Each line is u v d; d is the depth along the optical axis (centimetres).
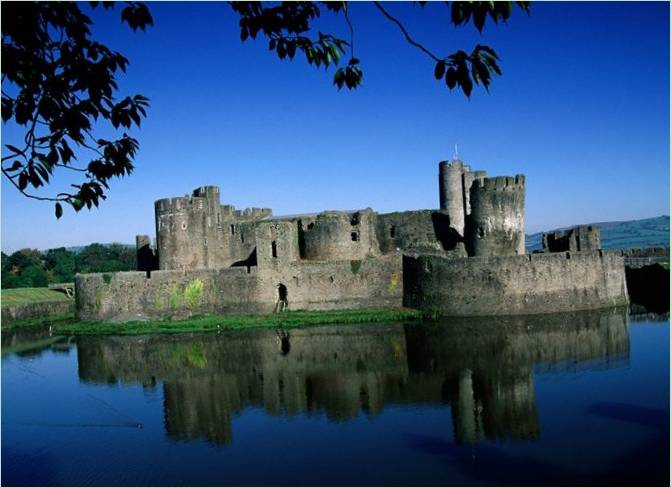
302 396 3738
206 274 7062
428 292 6366
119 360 5150
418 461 2612
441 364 4297
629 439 2716
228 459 2784
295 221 7606
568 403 3272
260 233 6981
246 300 6969
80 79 1142
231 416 3425
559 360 4225
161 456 2869
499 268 6112
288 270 6925
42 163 1139
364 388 3822
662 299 7131
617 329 5253
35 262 15275
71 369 4912
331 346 5128
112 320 7038
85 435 3231
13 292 9500
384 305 6675
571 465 2473
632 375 3753
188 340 5812
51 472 2734
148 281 7050
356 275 6775
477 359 4375
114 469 2739
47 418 3566
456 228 7981
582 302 6341
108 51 1184
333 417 3288
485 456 2622
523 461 2545
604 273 6562
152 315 6994
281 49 1248
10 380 4600
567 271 6303
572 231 7069
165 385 4212
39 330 7500
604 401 3275
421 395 3588
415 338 5222
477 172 8119
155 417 3497
